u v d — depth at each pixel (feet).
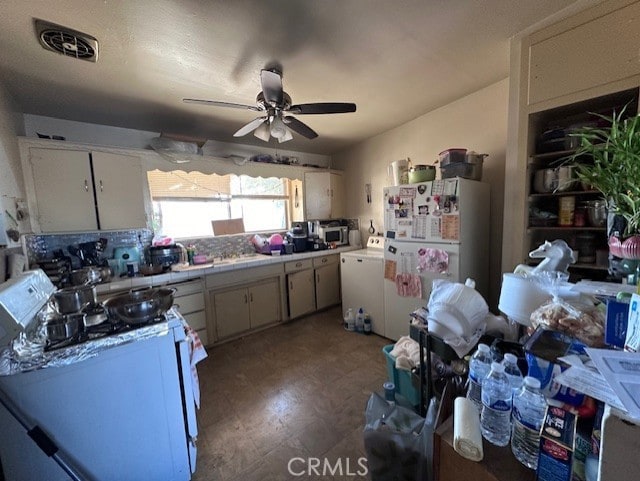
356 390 6.48
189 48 5.16
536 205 5.87
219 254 10.66
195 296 8.51
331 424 5.47
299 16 4.51
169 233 9.75
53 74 5.72
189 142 9.05
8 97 6.04
